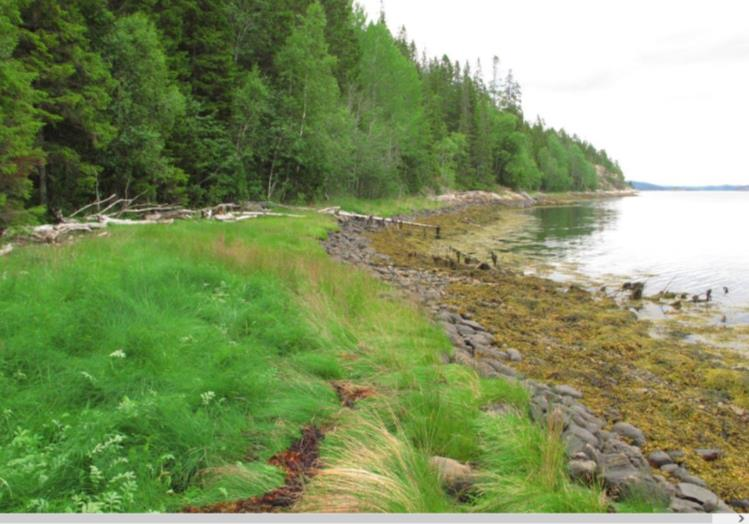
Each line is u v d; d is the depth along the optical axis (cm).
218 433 440
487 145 8356
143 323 637
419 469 392
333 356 654
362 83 4931
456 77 10156
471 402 533
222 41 3045
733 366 873
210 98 3050
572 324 1113
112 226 1673
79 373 482
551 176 10956
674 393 742
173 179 2377
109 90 1988
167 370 520
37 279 751
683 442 585
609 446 526
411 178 5797
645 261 2141
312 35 3472
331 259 1516
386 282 1323
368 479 375
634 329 1092
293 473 405
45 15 1588
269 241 1633
